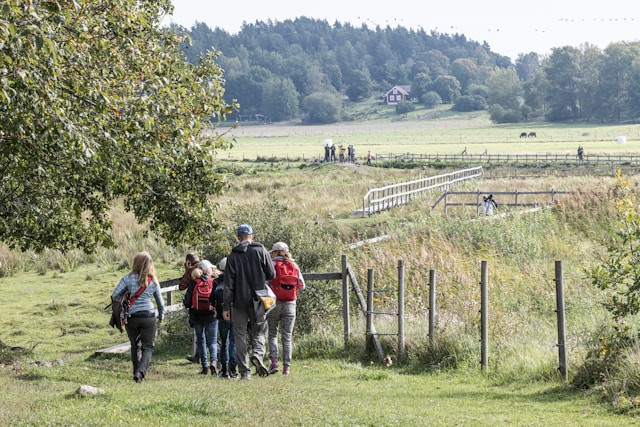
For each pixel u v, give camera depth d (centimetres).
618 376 4016
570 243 11281
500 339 5581
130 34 4953
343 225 12588
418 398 4156
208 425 3000
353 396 4094
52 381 4194
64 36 4291
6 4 3198
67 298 9606
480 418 3475
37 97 3806
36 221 5547
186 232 6419
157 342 6912
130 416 3098
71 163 4559
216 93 5506
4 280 11012
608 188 12975
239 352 4525
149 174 5419
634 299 4619
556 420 3441
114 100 4488
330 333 6356
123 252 12150
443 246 10256
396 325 6216
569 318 7150
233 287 4412
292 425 3095
